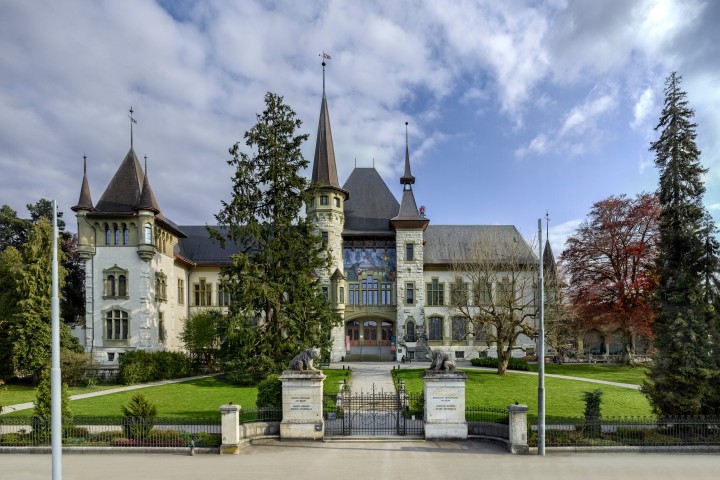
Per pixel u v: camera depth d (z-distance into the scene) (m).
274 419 20.03
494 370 39.84
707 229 20.55
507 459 16.47
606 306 43.53
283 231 35.03
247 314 33.06
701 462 16.09
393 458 16.61
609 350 56.41
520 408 17.50
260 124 34.28
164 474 14.91
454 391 19.48
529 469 15.28
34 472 15.15
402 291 51.31
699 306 19.84
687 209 20.97
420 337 50.12
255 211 34.81
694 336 19.27
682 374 19.31
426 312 52.62
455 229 57.53
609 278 44.78
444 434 19.23
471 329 51.50
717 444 17.62
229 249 54.53
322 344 33.81
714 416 18.91
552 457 16.72
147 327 41.06
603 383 33.31
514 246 50.53
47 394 18.94
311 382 19.55
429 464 15.87
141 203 41.19
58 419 11.88
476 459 16.48
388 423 21.45
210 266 53.31
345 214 53.97
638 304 42.28
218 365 42.81
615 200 44.38
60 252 39.00
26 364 34.72
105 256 41.56
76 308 54.19
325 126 52.44
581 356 51.16
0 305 37.44
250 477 14.57
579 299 45.66
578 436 18.06
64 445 17.78
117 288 41.34
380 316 52.25
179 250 52.09
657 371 20.23
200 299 53.16
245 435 18.80
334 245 50.06
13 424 18.55
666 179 21.67
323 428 19.25
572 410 24.42
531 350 50.25
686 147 21.52
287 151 35.06
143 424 18.48
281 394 20.67
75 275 54.62
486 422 19.38
